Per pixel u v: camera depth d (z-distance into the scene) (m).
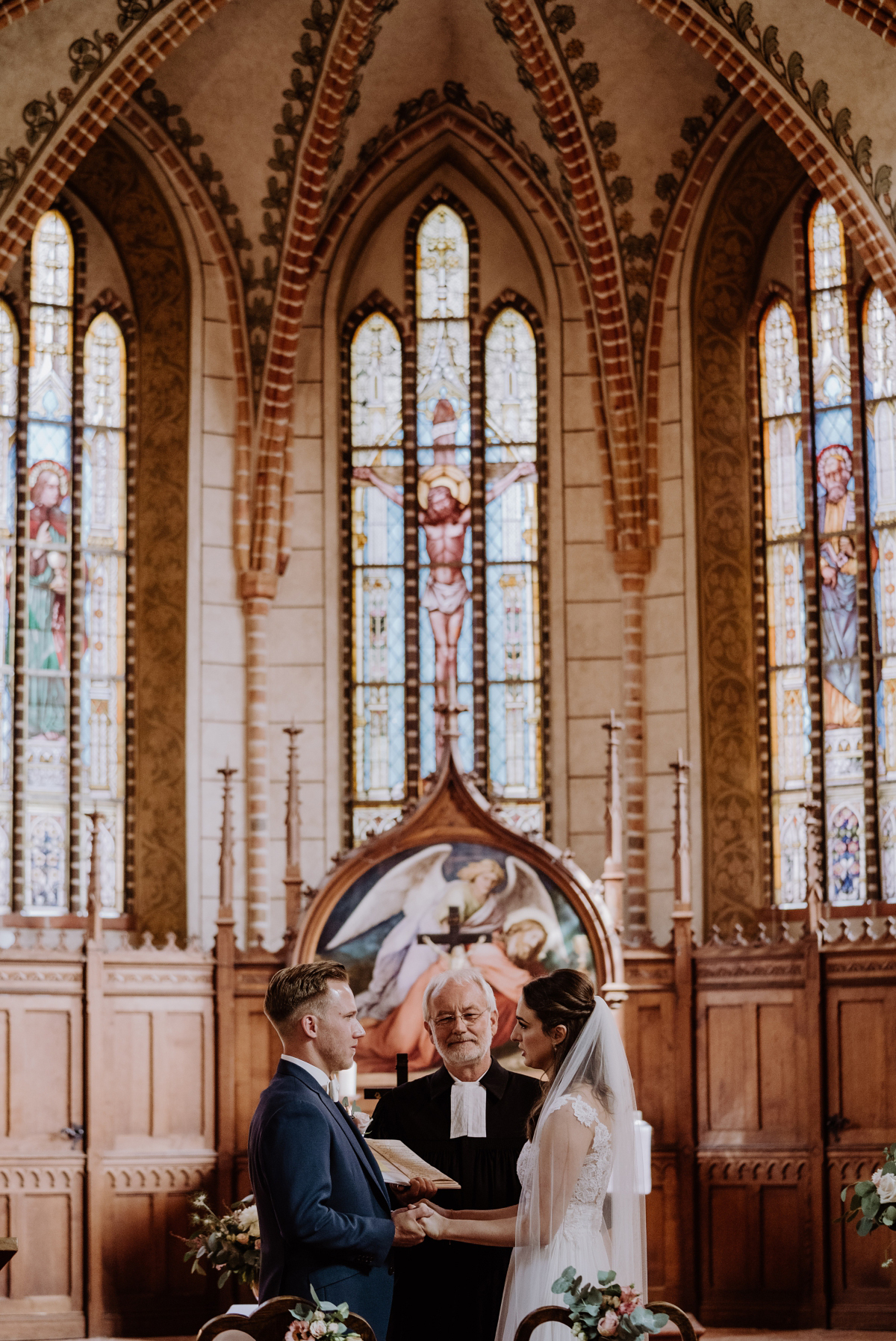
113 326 18.28
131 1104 14.91
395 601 18.36
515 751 18.05
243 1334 6.34
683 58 16.94
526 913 15.20
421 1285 6.58
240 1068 15.26
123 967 15.03
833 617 17.30
